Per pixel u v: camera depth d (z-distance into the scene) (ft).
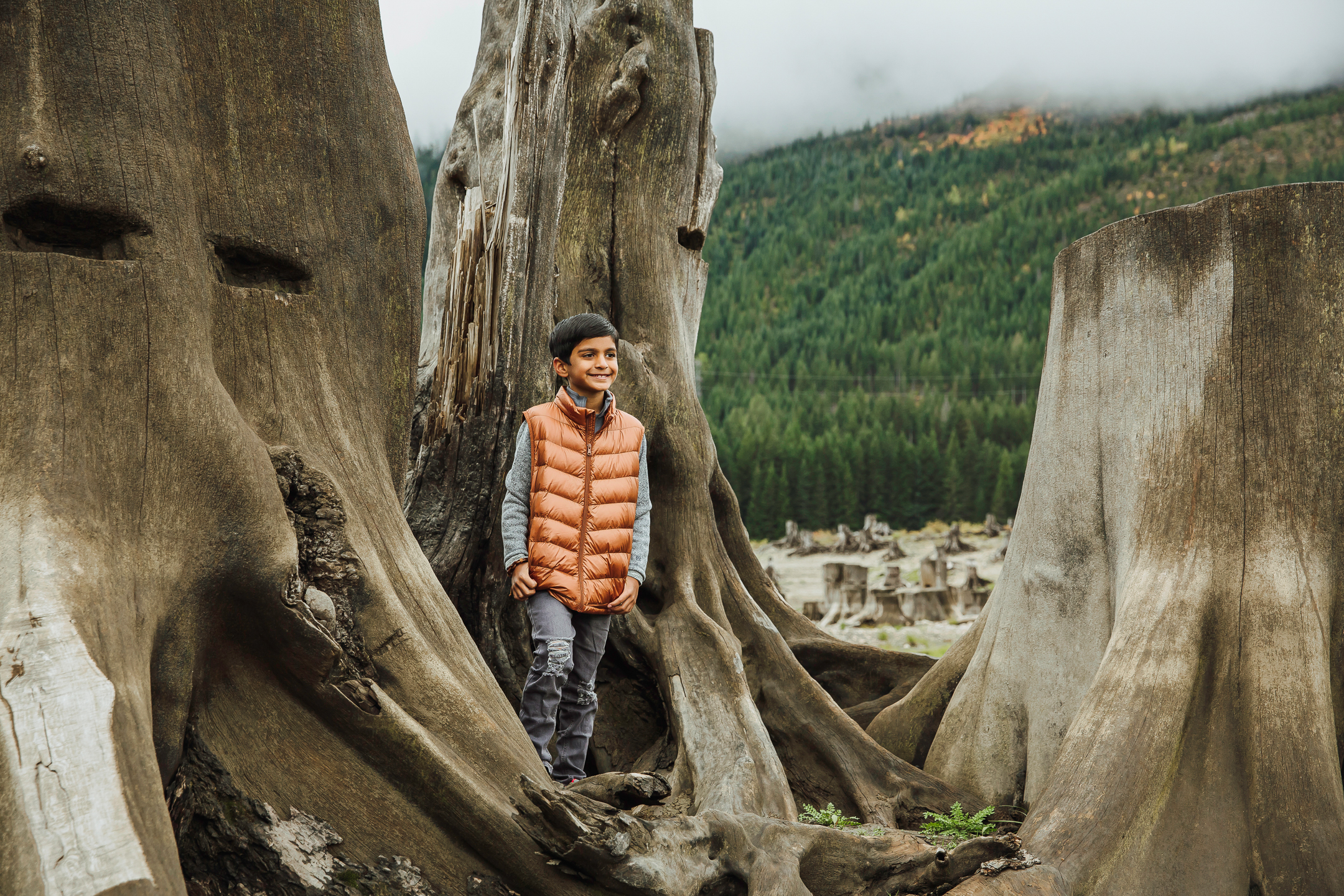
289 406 9.39
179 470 7.97
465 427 14.96
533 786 8.29
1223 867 10.49
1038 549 14.55
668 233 18.76
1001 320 455.22
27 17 8.01
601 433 11.74
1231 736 11.27
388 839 8.23
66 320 7.77
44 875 5.71
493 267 15.06
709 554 17.08
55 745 6.14
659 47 18.72
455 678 9.18
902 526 202.08
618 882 8.25
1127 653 11.78
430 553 14.82
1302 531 11.92
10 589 6.75
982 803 14.28
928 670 19.51
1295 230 12.28
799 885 9.16
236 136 9.45
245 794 7.98
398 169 11.01
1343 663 11.66
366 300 10.52
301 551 8.85
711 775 12.87
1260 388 12.25
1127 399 13.34
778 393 376.27
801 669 16.29
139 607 7.38
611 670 15.93
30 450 7.42
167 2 8.80
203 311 8.63
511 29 20.16
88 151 8.07
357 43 10.60
